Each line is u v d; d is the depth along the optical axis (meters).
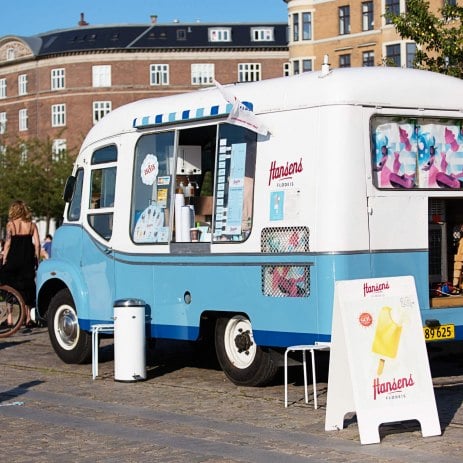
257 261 11.33
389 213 10.84
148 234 12.94
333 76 10.85
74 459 8.28
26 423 9.88
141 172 13.17
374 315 8.97
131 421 9.89
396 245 10.86
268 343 11.23
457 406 10.38
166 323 12.62
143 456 8.32
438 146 11.30
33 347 16.48
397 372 8.92
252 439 8.91
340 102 10.67
